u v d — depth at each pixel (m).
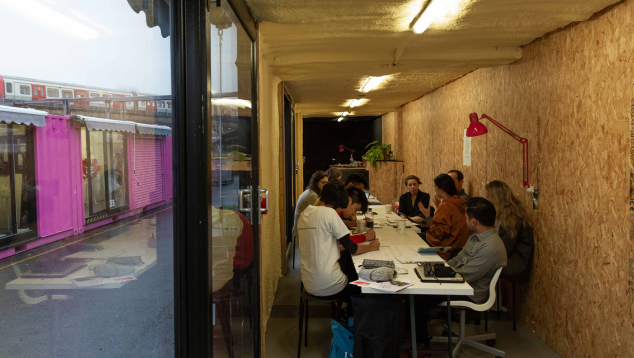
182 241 1.48
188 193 1.50
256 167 2.67
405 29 2.96
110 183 1.10
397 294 2.45
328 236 2.95
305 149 14.20
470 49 3.60
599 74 2.53
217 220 1.76
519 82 3.64
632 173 2.25
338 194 3.09
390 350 2.41
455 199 4.00
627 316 2.29
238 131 2.20
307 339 3.38
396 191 8.84
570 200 2.86
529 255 3.38
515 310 3.64
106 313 1.13
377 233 4.02
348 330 2.72
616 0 2.32
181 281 1.48
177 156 1.47
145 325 1.28
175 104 1.47
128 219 1.18
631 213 2.26
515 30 3.01
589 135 2.63
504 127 3.79
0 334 0.89
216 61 1.72
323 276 2.90
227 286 1.96
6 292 0.86
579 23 2.74
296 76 4.36
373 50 3.54
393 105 8.62
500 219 3.44
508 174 3.88
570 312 2.88
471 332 3.46
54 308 0.97
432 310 3.74
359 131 14.18
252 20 2.57
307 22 2.77
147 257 1.29
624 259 2.32
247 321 2.41
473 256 2.89
